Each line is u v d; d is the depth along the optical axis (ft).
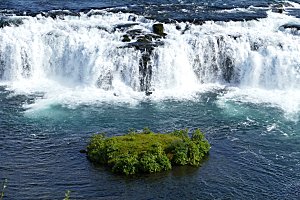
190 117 202.39
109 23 253.85
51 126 192.95
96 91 222.89
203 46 234.99
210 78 237.25
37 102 211.41
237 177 162.40
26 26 244.22
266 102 216.95
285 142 185.06
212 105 212.84
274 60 232.32
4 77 234.38
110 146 169.89
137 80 226.58
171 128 193.06
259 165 169.58
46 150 176.35
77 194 151.84
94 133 188.14
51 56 235.61
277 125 197.57
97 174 161.99
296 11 287.28
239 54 236.22
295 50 236.84
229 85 234.99
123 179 159.53
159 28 242.78
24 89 223.92
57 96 217.15
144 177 160.56
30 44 234.38
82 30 242.78
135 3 295.28
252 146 181.68
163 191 154.51
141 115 202.80
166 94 222.89
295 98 221.66
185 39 236.63
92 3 292.61
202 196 152.56
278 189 157.28
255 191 155.84
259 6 292.81
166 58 227.61
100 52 228.63
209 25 252.21
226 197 152.46
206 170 165.48
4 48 233.55
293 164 170.81
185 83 232.12
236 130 193.16
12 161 169.17
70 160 170.09
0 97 215.10
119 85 225.76
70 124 194.49
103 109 206.59
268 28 255.09
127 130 190.70
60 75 235.81
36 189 154.10
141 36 238.48
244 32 245.86
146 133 182.29
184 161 167.53
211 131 191.83
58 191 153.17
